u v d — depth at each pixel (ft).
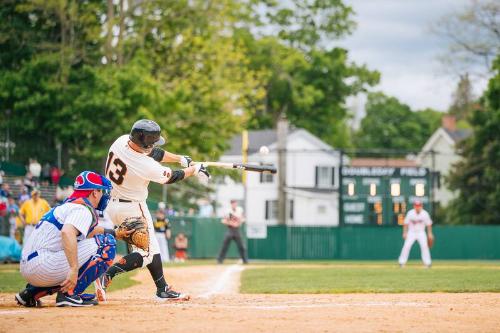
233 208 207.82
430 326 53.98
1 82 249.34
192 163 76.59
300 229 272.92
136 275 130.82
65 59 253.24
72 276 63.05
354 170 258.37
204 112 278.67
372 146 600.39
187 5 277.23
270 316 58.18
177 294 74.13
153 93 253.24
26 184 205.05
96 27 263.49
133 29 275.59
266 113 476.95
